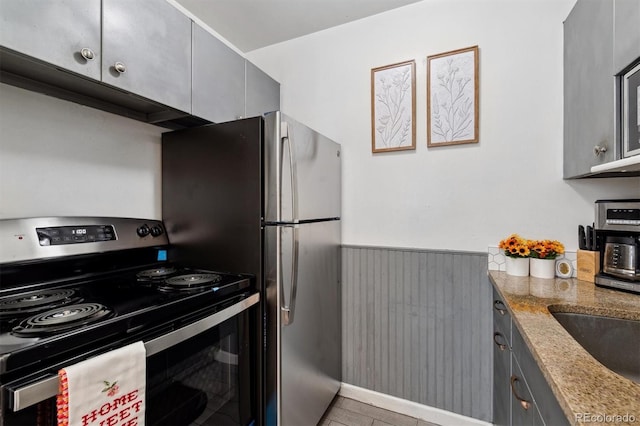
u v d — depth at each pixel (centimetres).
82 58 99
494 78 165
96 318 81
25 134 115
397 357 188
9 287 105
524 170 160
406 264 185
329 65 210
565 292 123
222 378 118
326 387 180
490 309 166
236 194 143
